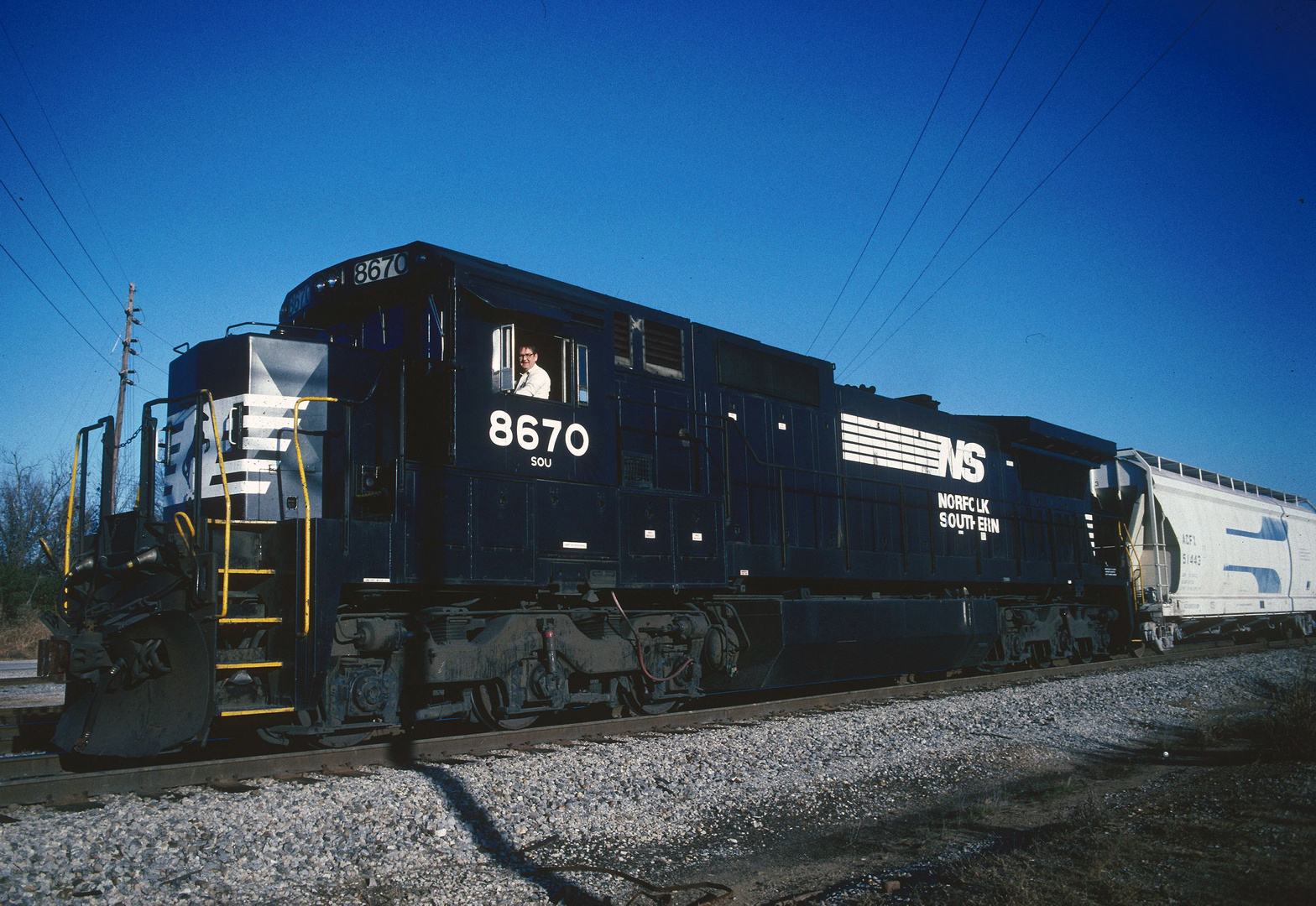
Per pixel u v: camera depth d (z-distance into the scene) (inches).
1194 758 361.4
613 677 389.7
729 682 443.5
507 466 341.1
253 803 234.1
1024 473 691.4
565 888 195.6
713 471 447.5
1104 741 393.1
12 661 971.9
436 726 396.8
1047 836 232.7
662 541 398.0
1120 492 813.2
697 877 213.5
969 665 598.9
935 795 296.7
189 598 277.3
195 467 302.2
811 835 250.5
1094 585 733.9
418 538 312.3
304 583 282.4
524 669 345.7
